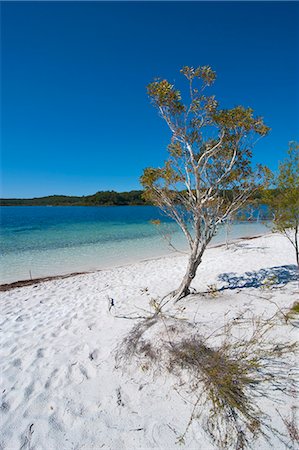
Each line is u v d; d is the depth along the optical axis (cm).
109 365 408
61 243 1867
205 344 400
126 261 1377
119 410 326
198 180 592
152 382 359
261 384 323
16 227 2875
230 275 835
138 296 729
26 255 1498
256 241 1641
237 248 1438
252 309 514
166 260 1318
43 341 513
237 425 285
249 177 599
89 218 4409
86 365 416
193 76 529
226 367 340
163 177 596
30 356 459
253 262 1010
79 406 339
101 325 554
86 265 1302
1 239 2006
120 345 445
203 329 448
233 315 494
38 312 689
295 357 357
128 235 2255
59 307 715
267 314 482
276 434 272
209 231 631
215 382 324
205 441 276
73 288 907
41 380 394
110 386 366
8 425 321
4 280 1076
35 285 976
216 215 609
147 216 4947
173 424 298
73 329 554
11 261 1369
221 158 603
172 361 374
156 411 317
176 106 550
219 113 547
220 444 271
